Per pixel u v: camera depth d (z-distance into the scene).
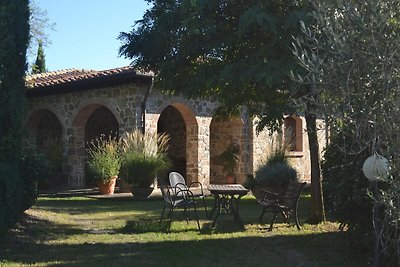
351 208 5.72
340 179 5.75
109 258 5.97
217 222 8.61
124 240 7.02
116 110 14.23
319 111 3.80
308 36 4.35
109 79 13.62
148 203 11.45
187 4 6.89
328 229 7.91
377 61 3.55
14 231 7.19
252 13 6.21
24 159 7.32
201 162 15.00
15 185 6.54
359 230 5.76
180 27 7.50
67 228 7.89
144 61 8.27
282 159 12.49
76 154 15.48
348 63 3.59
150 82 13.34
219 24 7.23
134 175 12.34
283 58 6.24
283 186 10.60
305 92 6.29
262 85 7.06
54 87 15.27
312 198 8.56
